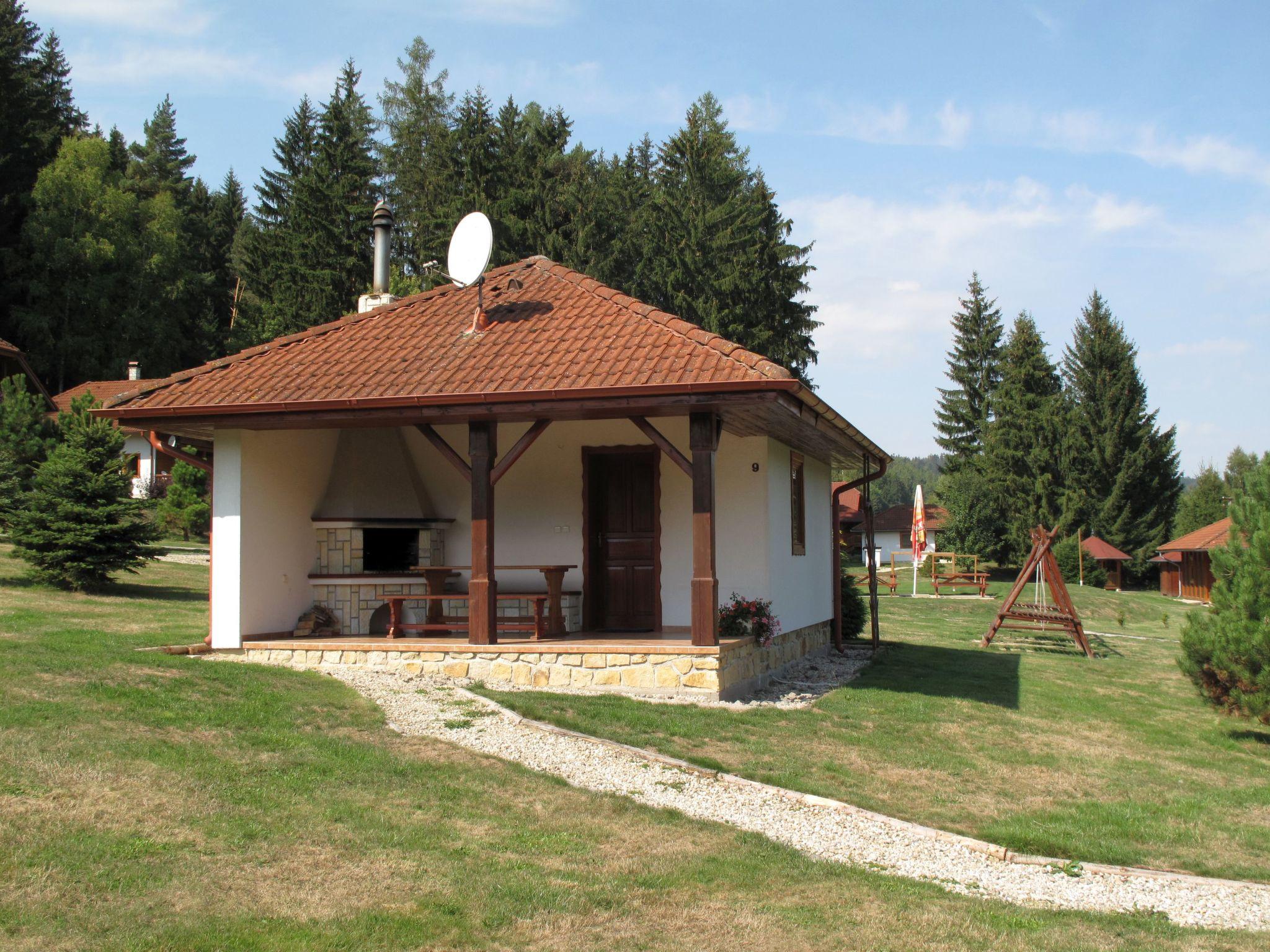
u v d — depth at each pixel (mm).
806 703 11930
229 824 6258
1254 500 14102
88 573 18859
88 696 8586
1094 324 58094
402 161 50875
